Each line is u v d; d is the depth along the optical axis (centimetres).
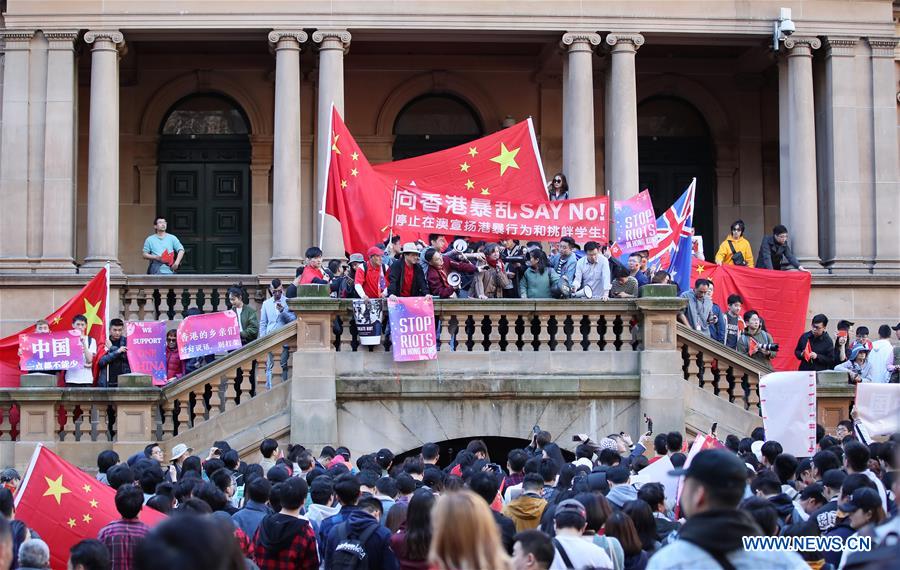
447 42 2867
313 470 1263
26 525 1013
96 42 2570
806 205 2645
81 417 1880
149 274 2538
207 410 1977
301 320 1923
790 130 2677
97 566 792
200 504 973
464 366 1947
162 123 2966
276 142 2583
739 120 3059
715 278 2361
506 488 1323
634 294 2039
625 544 912
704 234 3067
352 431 1930
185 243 2958
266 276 2512
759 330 2136
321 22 2595
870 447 1285
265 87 2962
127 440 1853
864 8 2692
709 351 2005
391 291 1950
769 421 1444
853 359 2098
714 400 1991
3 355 2030
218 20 2580
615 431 1962
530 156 2117
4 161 2536
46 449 1070
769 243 2528
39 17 2552
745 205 3050
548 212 2038
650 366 1953
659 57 3020
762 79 3052
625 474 1109
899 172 2742
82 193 2822
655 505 1038
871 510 914
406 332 1916
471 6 2620
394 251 2008
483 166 2106
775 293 2359
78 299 2038
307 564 1006
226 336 1995
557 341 1978
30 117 2548
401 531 955
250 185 2975
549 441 1560
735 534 626
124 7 2572
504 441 2139
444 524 633
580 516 880
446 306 1947
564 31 2634
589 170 2612
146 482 1200
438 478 1203
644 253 2170
